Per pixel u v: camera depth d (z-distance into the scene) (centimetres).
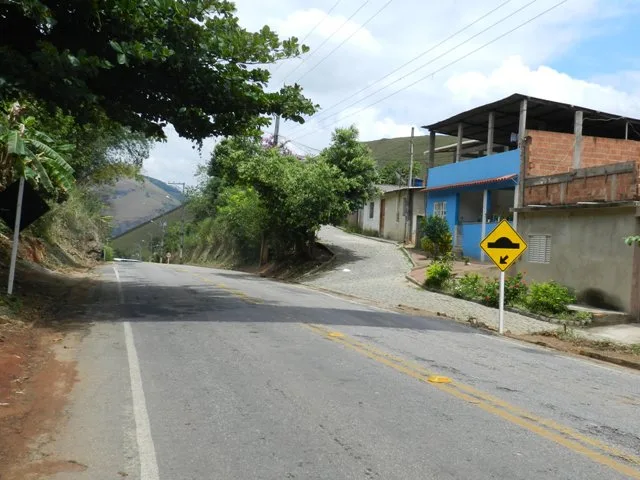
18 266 1914
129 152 2919
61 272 2511
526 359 966
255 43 1238
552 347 1180
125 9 1100
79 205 3575
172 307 1370
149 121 1412
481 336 1219
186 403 595
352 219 4678
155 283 2164
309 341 964
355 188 3070
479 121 2841
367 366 792
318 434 514
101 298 1563
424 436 519
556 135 2266
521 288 1788
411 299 1923
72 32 1160
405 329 1194
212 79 1259
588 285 1698
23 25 1130
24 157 1250
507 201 2795
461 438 518
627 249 1573
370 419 561
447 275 2141
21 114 1455
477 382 740
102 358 795
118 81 1252
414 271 2573
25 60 1016
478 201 2925
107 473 423
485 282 1981
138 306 1381
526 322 1538
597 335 1398
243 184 3219
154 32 1183
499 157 2528
